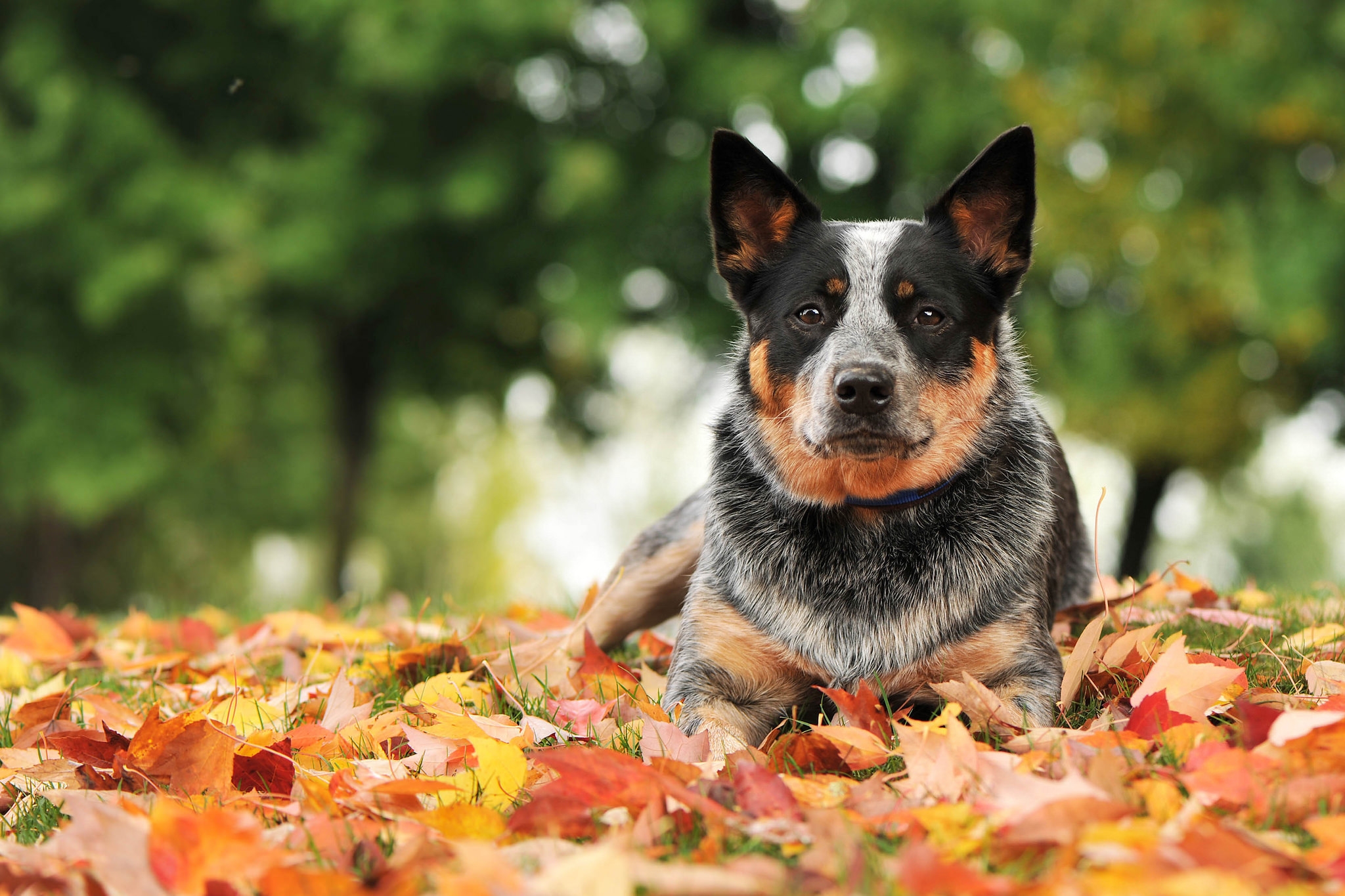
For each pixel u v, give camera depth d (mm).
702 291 14688
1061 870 2172
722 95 13641
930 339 3842
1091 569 5426
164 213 13664
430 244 14781
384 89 13867
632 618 4977
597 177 13117
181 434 16328
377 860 2484
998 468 3861
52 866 2510
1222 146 12969
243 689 4438
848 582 3734
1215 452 13969
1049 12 12977
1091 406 13180
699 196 13578
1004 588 3695
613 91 14523
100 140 13680
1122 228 12945
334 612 7102
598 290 13438
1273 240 12242
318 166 13750
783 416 3893
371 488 23953
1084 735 3068
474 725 3354
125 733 3807
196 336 15688
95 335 14914
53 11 14375
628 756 3045
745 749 3117
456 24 13125
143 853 2297
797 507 3820
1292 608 5285
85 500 14195
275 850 2463
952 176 13641
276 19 13789
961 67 13430
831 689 3639
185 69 14656
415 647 4641
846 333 3787
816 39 13797
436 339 16469
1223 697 3354
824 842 2363
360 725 3549
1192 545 32156
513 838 2607
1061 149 13469
